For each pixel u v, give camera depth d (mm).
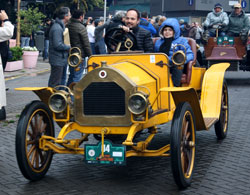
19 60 17688
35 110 5234
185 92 5145
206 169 5672
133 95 4727
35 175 5211
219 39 14047
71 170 5703
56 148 5234
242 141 7137
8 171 5656
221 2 47531
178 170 4793
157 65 5703
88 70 5844
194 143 5285
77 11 10352
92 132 5090
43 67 19172
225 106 7199
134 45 6301
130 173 5562
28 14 24234
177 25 6754
